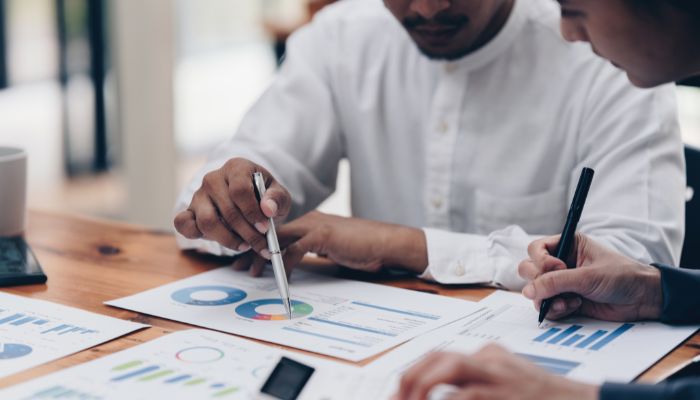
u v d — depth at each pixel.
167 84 3.09
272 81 1.68
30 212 1.57
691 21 0.87
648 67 0.93
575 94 1.48
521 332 1.01
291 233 1.27
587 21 0.93
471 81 1.53
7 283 1.16
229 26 5.14
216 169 1.34
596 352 0.95
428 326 1.02
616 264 1.06
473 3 1.35
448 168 1.55
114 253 1.33
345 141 1.67
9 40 4.31
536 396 0.73
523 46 1.51
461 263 1.22
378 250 1.24
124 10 3.02
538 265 1.10
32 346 0.95
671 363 0.93
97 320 1.03
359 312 1.07
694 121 3.62
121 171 3.79
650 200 1.31
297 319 1.04
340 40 1.66
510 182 1.52
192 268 1.26
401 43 1.60
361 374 0.87
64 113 4.34
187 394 0.82
